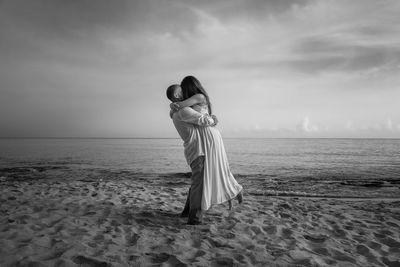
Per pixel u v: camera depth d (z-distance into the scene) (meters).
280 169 19.69
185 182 11.80
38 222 3.61
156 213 4.23
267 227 3.62
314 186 11.42
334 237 3.45
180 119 3.49
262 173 16.97
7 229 3.27
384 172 17.89
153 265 2.37
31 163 22.88
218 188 3.57
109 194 5.91
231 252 2.73
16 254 2.50
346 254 2.79
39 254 2.54
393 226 4.12
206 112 3.60
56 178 13.16
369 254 2.85
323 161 28.25
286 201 6.38
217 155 3.57
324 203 6.64
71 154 37.47
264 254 2.69
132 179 13.12
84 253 2.56
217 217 4.05
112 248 2.75
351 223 4.14
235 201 5.36
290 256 2.66
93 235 3.13
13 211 4.23
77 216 3.97
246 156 36.66
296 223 3.97
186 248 2.80
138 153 42.84
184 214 4.00
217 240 3.05
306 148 66.12
